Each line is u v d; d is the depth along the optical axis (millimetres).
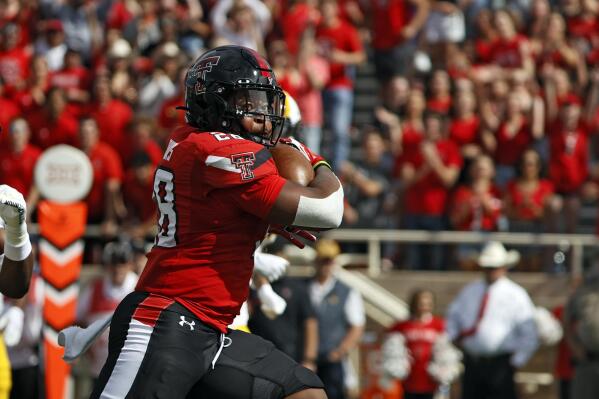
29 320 29000
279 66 41906
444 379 34281
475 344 34406
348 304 34406
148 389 14336
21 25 48219
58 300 28531
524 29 47781
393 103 44406
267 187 14344
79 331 16141
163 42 45125
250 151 14469
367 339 39219
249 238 14898
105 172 39031
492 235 40219
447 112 42688
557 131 41656
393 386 35938
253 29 46031
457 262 41406
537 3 47188
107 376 14562
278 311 18781
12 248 15211
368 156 42031
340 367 34312
